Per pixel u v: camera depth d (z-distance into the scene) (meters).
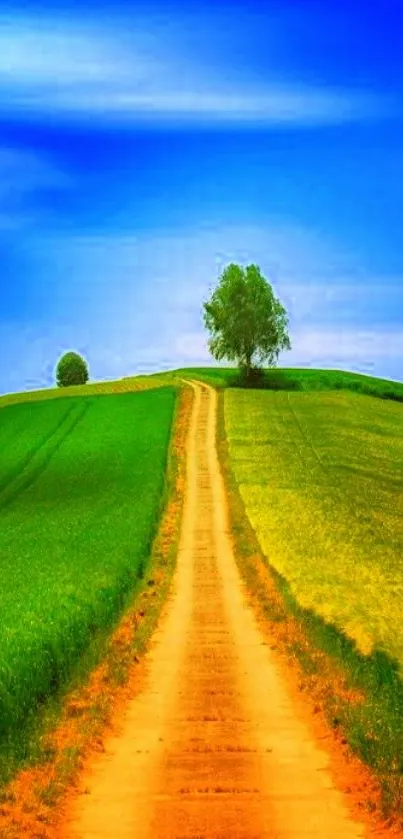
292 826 13.12
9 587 35.66
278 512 63.56
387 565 45.31
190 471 86.56
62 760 16.77
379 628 29.92
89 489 77.69
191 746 17.92
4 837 12.86
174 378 172.38
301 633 32.22
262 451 94.56
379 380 179.88
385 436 109.75
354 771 16.06
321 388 166.12
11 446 104.25
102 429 111.69
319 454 93.88
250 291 161.38
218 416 119.44
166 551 54.88
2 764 16.50
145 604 39.34
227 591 43.25
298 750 17.55
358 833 12.88
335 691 23.27
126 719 20.62
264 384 166.25
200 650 29.72
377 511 65.94
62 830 13.26
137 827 13.20
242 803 14.17
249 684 24.38
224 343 163.12
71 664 24.91
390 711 20.23
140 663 27.59
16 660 21.61
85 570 40.12
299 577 41.75
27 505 72.25
